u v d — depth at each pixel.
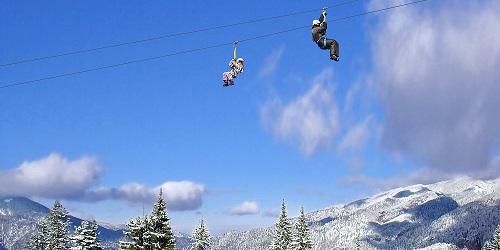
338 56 21.55
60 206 96.69
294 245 87.88
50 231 95.19
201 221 92.12
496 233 96.50
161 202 56.81
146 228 55.44
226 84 23.78
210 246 92.19
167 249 56.03
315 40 21.64
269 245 94.31
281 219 92.62
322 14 21.58
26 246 105.12
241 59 23.69
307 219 89.62
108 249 75.44
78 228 72.50
